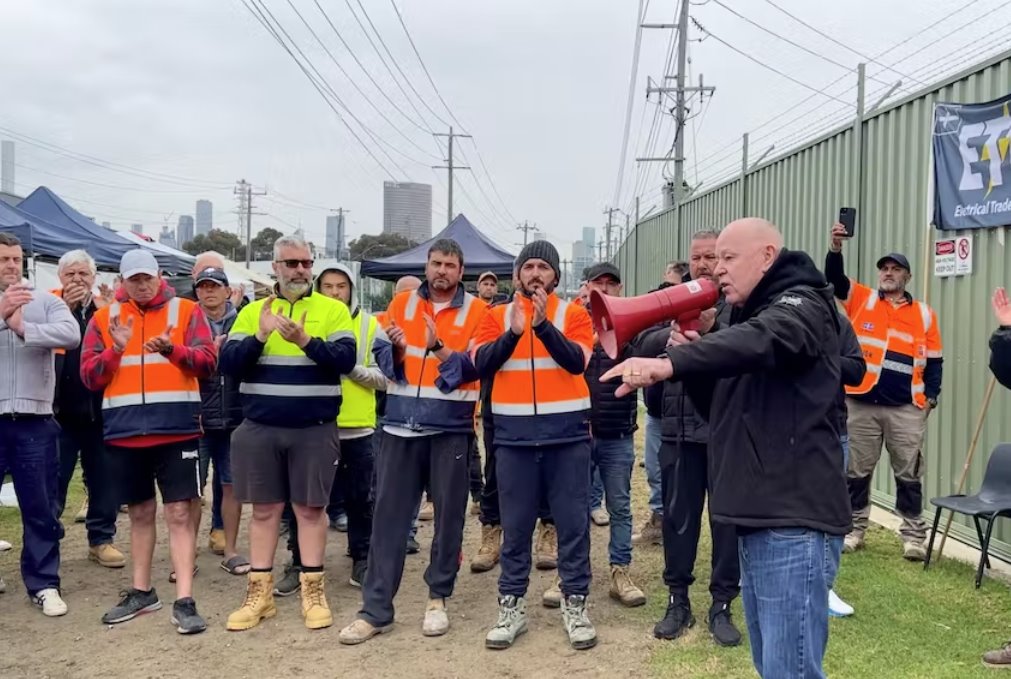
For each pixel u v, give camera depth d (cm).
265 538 475
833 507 264
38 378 495
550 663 415
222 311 630
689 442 432
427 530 686
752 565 272
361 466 535
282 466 467
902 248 696
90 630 465
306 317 460
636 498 779
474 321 460
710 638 438
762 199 1020
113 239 1259
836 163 814
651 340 431
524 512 440
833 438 268
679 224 1499
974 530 598
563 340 418
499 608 469
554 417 432
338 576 566
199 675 407
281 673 409
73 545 636
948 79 632
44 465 497
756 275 277
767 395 265
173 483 466
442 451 454
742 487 267
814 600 264
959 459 618
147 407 458
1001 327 396
